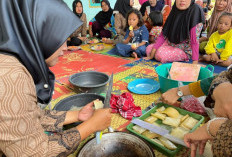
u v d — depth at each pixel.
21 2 0.75
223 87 0.80
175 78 1.84
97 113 0.92
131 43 3.34
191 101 1.47
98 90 1.75
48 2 0.79
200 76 1.85
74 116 1.15
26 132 0.69
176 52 2.87
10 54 0.73
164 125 1.27
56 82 2.22
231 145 0.64
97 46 3.75
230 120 0.71
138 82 2.07
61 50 0.88
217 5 3.28
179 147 1.05
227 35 2.73
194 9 2.54
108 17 4.95
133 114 1.47
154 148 1.12
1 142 0.65
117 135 1.08
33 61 0.80
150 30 4.20
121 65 2.80
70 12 0.84
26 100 0.67
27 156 0.68
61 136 0.82
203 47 3.29
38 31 0.78
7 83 0.62
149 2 4.40
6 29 0.72
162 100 1.45
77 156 0.94
